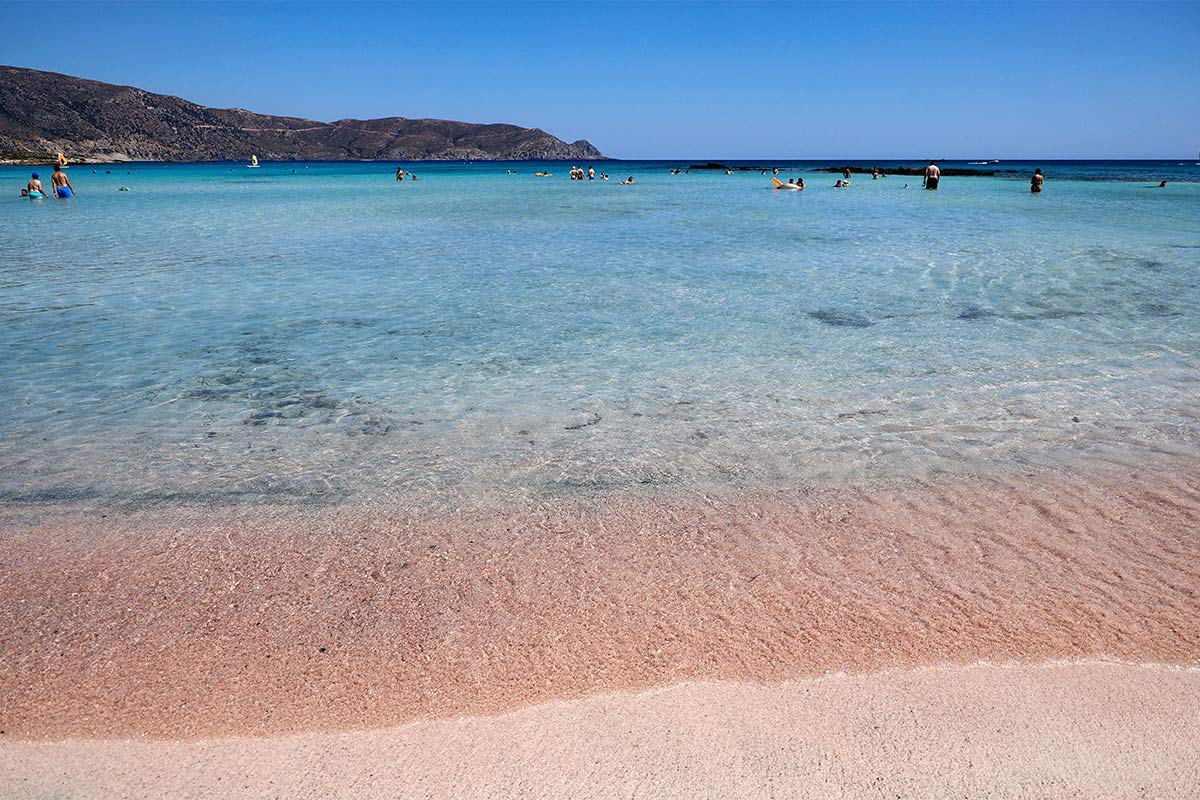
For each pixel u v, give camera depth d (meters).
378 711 2.35
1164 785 2.02
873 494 4.02
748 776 2.05
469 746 2.18
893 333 7.73
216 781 2.05
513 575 3.23
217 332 7.98
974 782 2.03
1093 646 2.66
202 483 4.25
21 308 9.17
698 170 92.81
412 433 5.07
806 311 8.89
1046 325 7.99
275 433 5.07
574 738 2.21
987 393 5.75
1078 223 20.00
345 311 9.07
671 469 4.41
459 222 21.77
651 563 3.32
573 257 13.90
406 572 3.26
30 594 3.08
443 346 7.39
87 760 2.14
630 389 5.98
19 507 3.93
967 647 2.66
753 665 2.57
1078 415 5.23
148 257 13.86
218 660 2.63
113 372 6.50
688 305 9.31
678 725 2.26
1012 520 3.69
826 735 2.21
